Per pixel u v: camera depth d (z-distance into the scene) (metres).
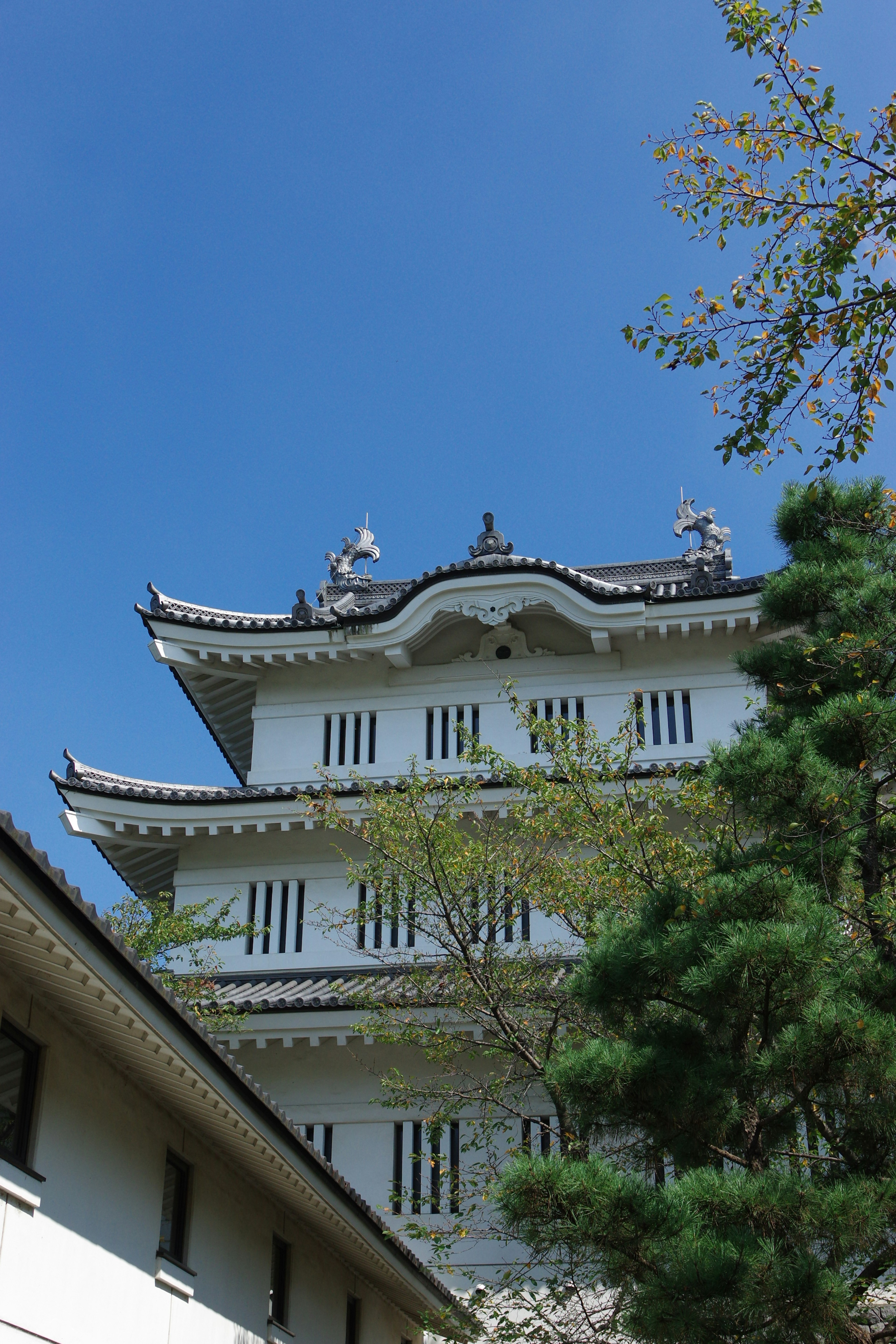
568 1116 15.62
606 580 31.86
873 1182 10.68
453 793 19.91
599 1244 10.77
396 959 23.80
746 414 11.88
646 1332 10.50
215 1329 13.30
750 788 13.19
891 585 14.94
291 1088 22.50
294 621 28.53
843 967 12.48
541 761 26.25
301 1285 16.00
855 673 14.20
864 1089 11.38
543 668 27.84
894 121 11.42
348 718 28.28
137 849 27.25
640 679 27.48
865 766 12.64
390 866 19.80
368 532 33.44
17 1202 9.93
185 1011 10.75
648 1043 12.49
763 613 17.14
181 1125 13.06
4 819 8.09
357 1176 21.69
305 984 24.36
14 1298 9.73
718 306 11.74
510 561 27.52
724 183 11.84
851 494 16.95
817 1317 10.08
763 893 11.85
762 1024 11.92
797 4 11.32
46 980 10.20
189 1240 12.92
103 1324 11.00
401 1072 22.25
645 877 16.91
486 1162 18.55
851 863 13.55
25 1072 10.45
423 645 28.34
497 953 18.70
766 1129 12.84
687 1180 10.84
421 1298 18.06
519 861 18.44
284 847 26.41
